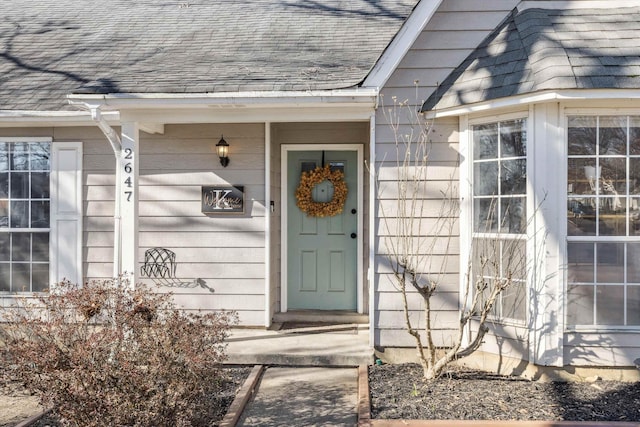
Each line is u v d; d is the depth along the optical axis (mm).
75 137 6773
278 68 6008
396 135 5652
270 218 6770
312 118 5664
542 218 4945
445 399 4547
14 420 4309
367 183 7098
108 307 4070
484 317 4867
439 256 5641
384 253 5684
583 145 4945
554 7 5527
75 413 3520
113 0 8914
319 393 4906
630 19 5238
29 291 6801
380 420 4062
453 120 5621
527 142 5027
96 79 6094
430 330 5191
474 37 5598
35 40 7746
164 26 7812
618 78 4598
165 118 5680
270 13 7973
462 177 5562
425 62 5629
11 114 6234
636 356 4945
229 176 6762
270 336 6301
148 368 3633
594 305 4961
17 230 6836
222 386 4672
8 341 4574
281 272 7180
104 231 6773
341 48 6668
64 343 3785
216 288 6746
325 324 6898
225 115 5684
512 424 3951
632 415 4180
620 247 4941
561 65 4707
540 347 4973
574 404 4410
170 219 6777
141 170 6797
